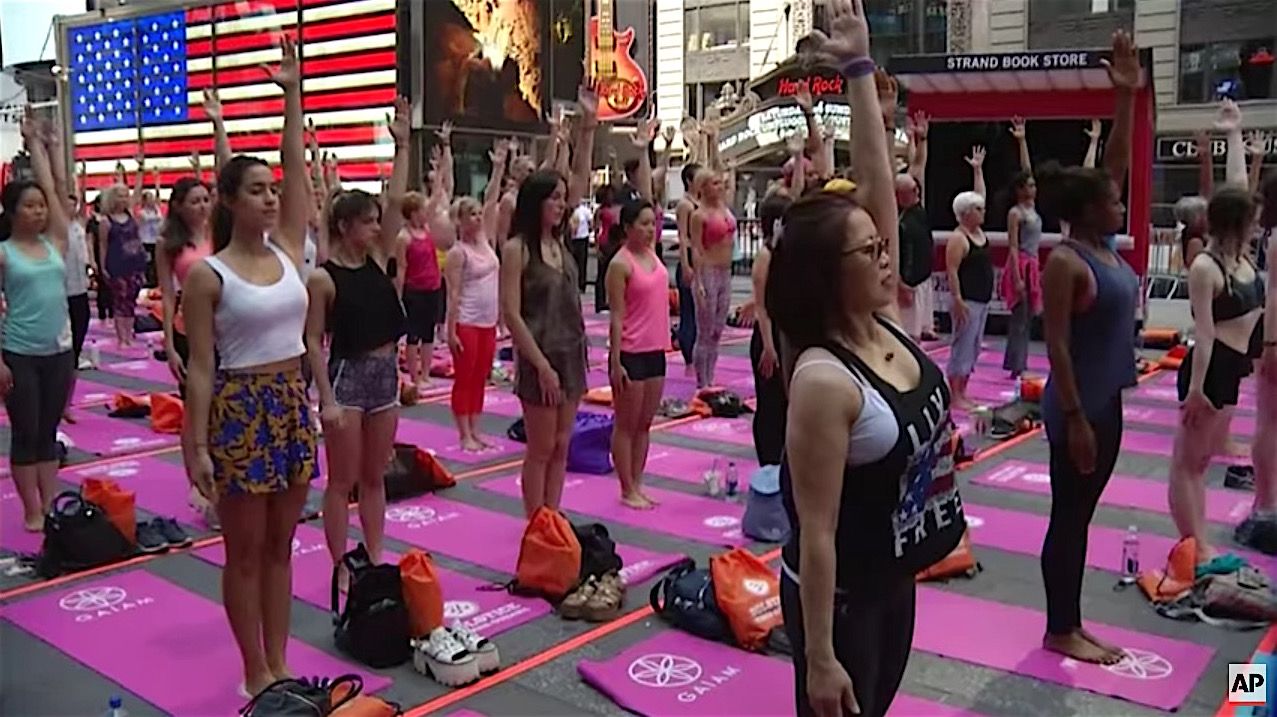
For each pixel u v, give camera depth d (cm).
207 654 455
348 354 486
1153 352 1224
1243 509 639
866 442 245
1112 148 428
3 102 1203
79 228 960
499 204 995
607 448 741
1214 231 524
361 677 415
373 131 2239
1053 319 401
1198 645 453
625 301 634
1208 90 2270
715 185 933
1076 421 407
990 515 643
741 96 2600
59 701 412
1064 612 441
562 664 442
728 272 954
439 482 698
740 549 508
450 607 500
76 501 575
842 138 2119
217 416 380
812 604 246
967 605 500
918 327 985
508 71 2311
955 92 1336
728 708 398
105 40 2542
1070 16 2436
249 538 395
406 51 2183
